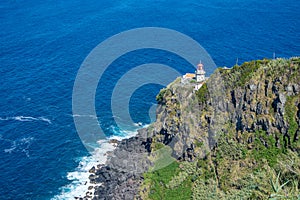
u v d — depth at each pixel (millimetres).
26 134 159125
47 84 193125
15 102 179375
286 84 112250
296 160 72500
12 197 130250
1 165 143250
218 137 121062
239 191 102625
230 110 122812
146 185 124375
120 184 129875
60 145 153125
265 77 117438
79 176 138125
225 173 113062
